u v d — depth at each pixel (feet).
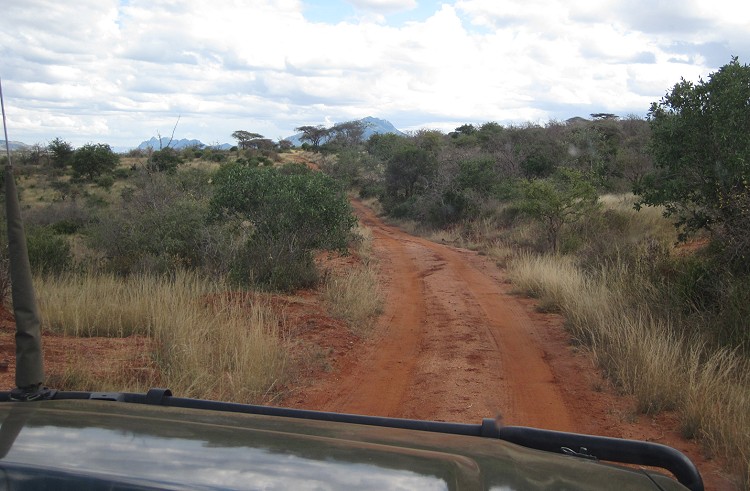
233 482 4.97
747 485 15.72
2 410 6.84
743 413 18.75
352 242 76.64
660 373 22.65
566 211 66.90
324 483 5.07
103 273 48.11
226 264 45.62
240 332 27.09
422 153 144.15
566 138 128.36
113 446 5.65
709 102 31.65
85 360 24.39
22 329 7.88
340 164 220.43
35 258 47.11
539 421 21.40
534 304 43.09
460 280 54.60
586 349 30.17
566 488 5.90
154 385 22.31
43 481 4.99
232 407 8.14
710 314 27.84
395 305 43.37
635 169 99.96
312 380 25.72
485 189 110.93
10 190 7.84
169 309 30.73
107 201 129.29
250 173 49.32
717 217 33.06
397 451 6.21
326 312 37.35
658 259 38.04
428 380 26.16
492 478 5.95
